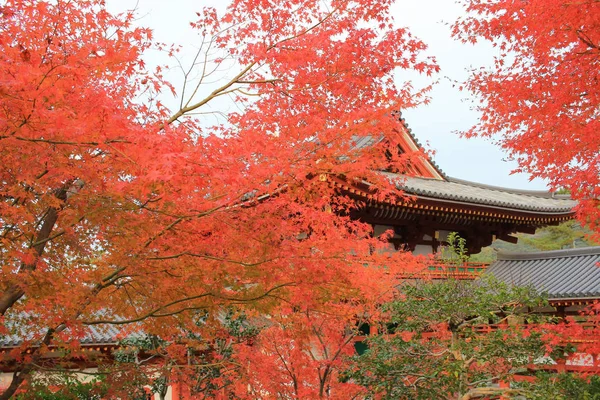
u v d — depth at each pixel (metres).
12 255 6.06
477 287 12.07
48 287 6.50
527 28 9.04
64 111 4.87
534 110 9.36
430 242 19.69
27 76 4.50
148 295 7.46
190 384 9.55
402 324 11.60
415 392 10.19
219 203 6.24
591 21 8.27
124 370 7.91
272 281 6.94
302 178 6.38
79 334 6.68
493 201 18.80
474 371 11.21
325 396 10.97
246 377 10.19
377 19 7.59
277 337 11.41
